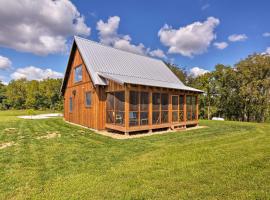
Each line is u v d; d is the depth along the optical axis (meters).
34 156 6.77
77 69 16.58
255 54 26.53
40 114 31.50
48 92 47.06
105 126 13.49
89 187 4.36
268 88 25.45
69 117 18.16
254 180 4.71
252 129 14.33
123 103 12.24
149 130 12.62
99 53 16.16
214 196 3.95
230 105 29.52
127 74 15.27
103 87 13.55
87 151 7.53
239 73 27.75
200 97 30.78
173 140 9.95
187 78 36.38
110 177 4.93
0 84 57.66
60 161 6.25
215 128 15.01
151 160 6.35
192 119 16.78
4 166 5.76
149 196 3.96
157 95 13.85
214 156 6.77
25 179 4.82
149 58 21.23
